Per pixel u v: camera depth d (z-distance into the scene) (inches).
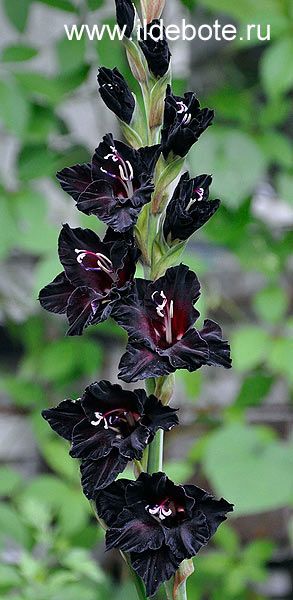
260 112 105.2
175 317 45.9
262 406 133.4
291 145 106.7
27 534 97.3
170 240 46.6
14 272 122.3
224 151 98.4
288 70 95.0
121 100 47.3
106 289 47.3
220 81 116.6
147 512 44.9
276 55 95.0
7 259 122.3
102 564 129.0
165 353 44.7
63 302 47.9
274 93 95.8
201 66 118.2
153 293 45.6
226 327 131.0
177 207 45.5
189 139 46.2
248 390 111.7
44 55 123.5
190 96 47.0
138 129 47.8
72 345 112.5
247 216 102.9
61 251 47.1
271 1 95.1
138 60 48.0
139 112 47.9
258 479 96.6
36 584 88.0
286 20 95.1
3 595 90.7
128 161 46.1
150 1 48.0
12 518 97.4
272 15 94.7
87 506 101.0
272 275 113.3
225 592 112.0
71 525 99.1
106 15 101.8
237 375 130.4
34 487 101.7
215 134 99.0
